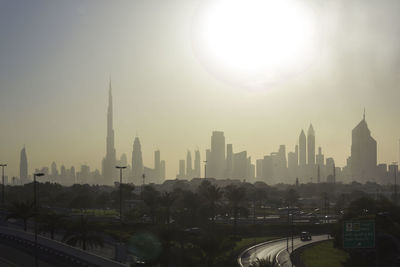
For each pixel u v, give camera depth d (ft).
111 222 399.03
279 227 427.33
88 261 195.21
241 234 394.52
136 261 213.66
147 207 479.82
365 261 196.24
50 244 237.25
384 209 330.54
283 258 281.13
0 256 220.02
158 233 213.66
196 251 201.46
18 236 268.21
